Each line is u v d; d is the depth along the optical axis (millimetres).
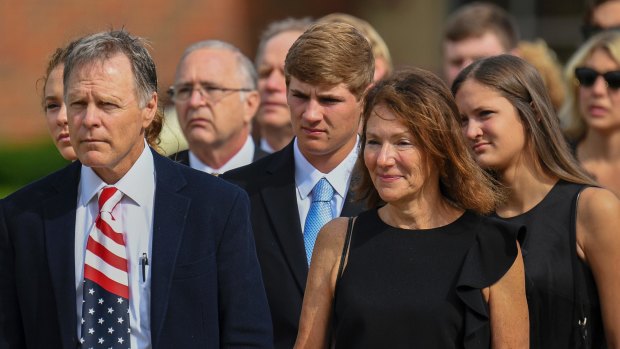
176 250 14211
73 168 14656
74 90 13617
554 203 16344
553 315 15836
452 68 29031
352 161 17453
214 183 14727
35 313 14031
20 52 47250
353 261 14359
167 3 50062
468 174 14227
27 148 43469
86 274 13969
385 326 13867
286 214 17234
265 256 17078
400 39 59562
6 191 41156
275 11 54344
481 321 13812
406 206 14375
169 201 14430
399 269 14109
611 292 15891
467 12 28953
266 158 18016
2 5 47031
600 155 23891
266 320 14641
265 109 24109
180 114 21500
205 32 51406
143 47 14227
